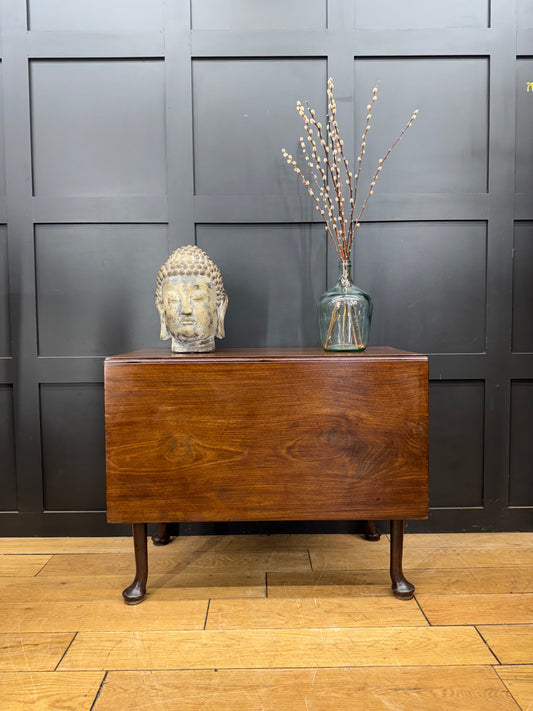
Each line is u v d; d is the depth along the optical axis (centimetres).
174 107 183
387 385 143
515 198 185
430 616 138
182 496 144
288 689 111
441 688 111
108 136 186
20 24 181
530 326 189
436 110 185
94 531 192
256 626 134
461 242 188
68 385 190
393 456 144
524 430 191
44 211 185
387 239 188
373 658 121
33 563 171
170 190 185
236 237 188
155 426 143
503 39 181
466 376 188
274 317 189
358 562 169
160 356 148
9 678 115
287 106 184
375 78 184
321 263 188
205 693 110
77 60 184
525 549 177
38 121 185
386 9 183
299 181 185
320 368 142
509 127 183
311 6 183
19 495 191
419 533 192
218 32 181
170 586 155
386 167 186
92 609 143
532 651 123
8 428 192
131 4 183
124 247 188
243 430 143
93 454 191
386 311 189
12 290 187
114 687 112
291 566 167
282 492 144
